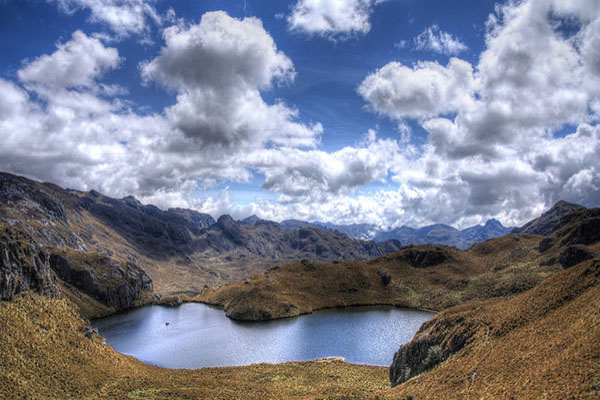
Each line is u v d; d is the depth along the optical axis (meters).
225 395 74.44
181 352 148.38
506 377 52.16
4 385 60.16
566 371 43.97
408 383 73.56
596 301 56.41
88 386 71.19
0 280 84.50
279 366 119.75
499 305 82.19
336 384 94.75
